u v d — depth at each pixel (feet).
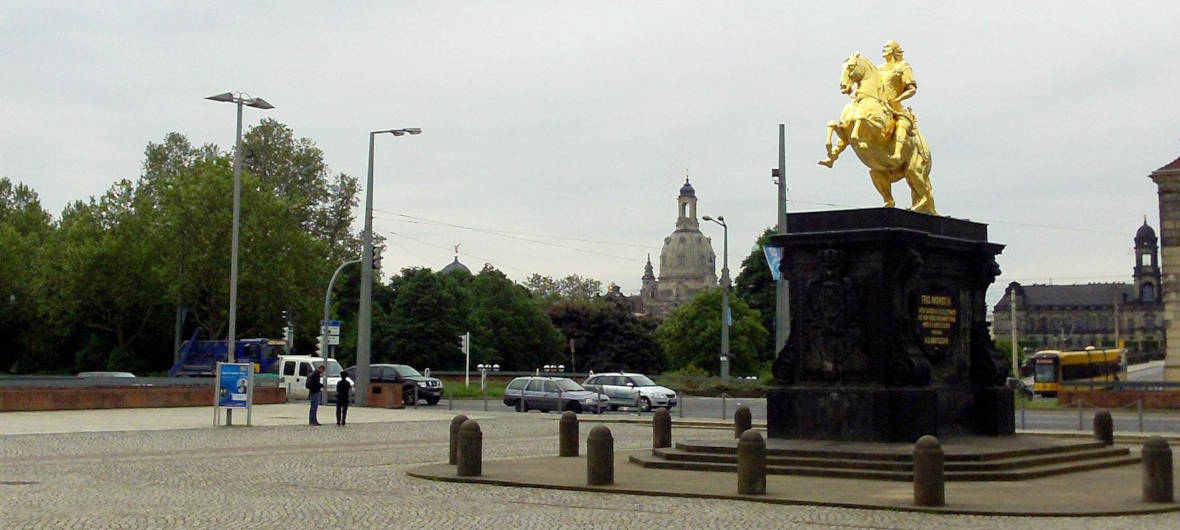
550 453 93.50
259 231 282.56
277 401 186.50
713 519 54.34
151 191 334.85
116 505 58.54
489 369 325.01
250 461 84.48
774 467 72.28
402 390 184.14
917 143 85.20
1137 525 52.90
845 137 84.38
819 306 81.00
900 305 79.71
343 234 350.23
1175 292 192.34
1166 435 117.50
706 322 354.95
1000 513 55.83
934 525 52.60
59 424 126.62
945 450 73.15
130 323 314.96
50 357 316.19
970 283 88.02
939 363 83.87
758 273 368.07
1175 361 191.31
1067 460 77.25
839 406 79.20
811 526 52.13
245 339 288.10
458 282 373.81
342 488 67.21
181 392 169.37
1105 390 185.88
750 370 349.82
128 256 294.66
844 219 81.35
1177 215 192.34
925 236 80.59
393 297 369.71
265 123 338.13
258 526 51.49
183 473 75.46
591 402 174.81
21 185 369.71
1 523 51.67
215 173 286.66
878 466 70.23
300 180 339.16
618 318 426.51
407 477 73.15
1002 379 87.40
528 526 51.96
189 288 282.36
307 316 291.79
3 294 304.09
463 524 52.49
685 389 225.97
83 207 336.49
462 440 72.08
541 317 393.70
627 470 75.61
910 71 86.22
